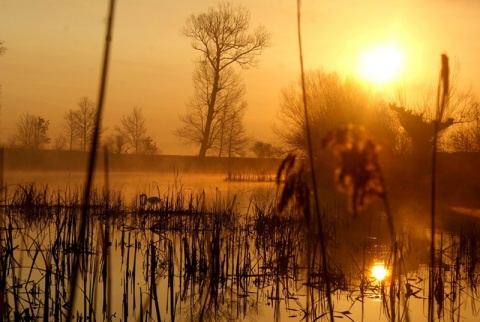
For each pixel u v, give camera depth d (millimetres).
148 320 7523
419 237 14086
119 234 13445
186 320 7535
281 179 2559
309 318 7715
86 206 2480
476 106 23609
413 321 7516
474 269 10523
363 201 1720
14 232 11641
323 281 8930
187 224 14344
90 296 7727
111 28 2182
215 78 44844
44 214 14219
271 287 9383
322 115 26516
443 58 2346
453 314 7910
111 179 30828
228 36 44375
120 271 9789
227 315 7828
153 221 14812
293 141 28047
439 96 2424
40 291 8125
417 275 10172
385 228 15328
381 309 8078
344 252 11906
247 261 10641
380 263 11016
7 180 26578
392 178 21312
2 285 5918
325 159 19172
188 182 30391
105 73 2209
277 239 11625
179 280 9453
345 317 7754
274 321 7574
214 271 9398
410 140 22469
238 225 13680
